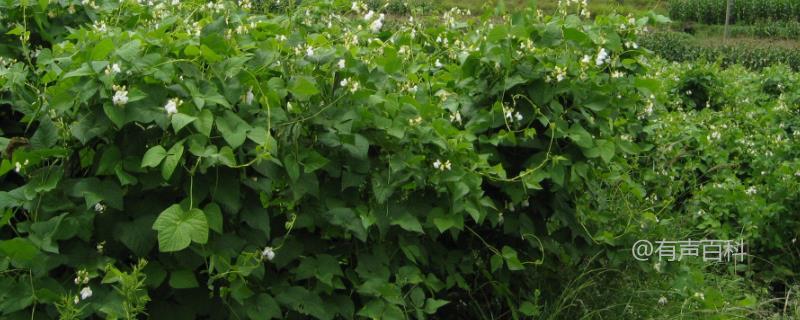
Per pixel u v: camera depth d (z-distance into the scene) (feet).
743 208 16.28
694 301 12.79
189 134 8.09
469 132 10.50
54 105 7.69
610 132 11.49
